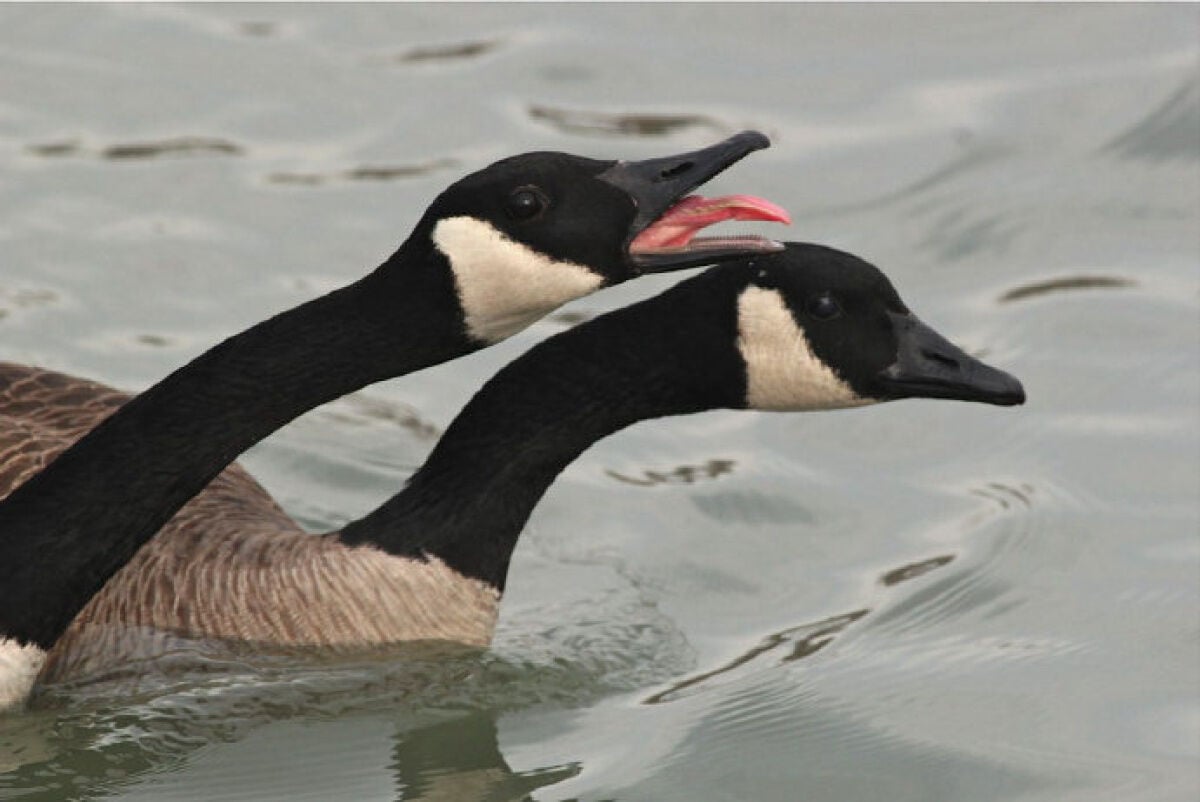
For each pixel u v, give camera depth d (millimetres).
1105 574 13891
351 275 17141
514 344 16969
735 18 20562
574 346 12344
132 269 17203
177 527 12641
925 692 12516
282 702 12266
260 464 15453
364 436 15844
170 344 16281
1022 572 13953
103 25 20328
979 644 13133
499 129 18828
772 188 18234
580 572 14219
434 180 18203
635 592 13953
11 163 18328
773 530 14719
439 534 12578
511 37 20281
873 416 16141
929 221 17938
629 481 15391
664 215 11148
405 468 15422
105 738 11883
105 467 11500
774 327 11906
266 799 11438
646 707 12484
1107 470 15102
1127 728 12039
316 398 11516
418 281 11164
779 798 11398
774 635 13367
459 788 11570
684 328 12094
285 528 13008
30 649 11570
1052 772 11594
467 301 11133
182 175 18375
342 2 20734
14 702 11695
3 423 12773
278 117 19141
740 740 12000
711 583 14078
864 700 12438
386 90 19469
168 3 20672
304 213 17906
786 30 20422
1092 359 16359
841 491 15156
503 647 13078
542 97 19328
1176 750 11773
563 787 11539
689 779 11586
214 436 11500
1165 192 18266
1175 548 14117
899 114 19141
